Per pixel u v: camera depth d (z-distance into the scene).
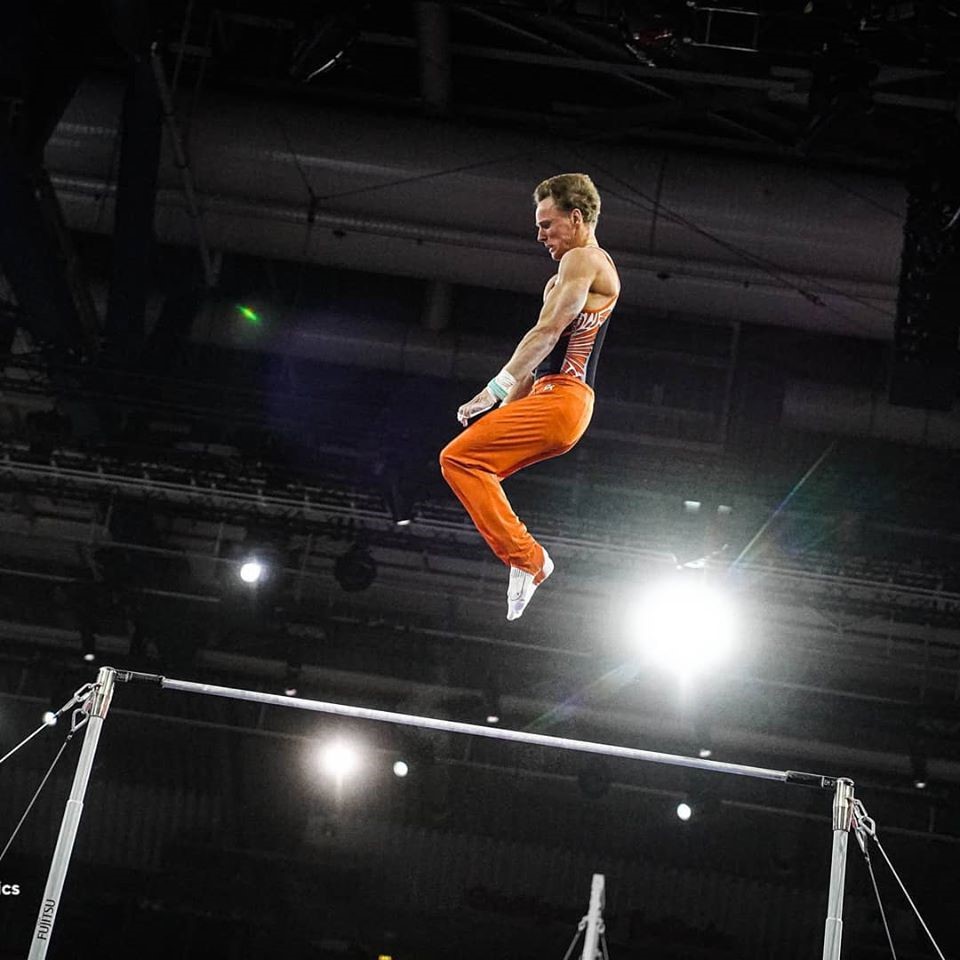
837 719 24.58
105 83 19.61
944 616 21.67
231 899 27.27
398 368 22.89
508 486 22.70
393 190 19.36
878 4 15.15
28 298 19.31
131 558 24.36
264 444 22.28
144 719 27.98
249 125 19.17
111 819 28.75
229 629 25.34
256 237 20.22
